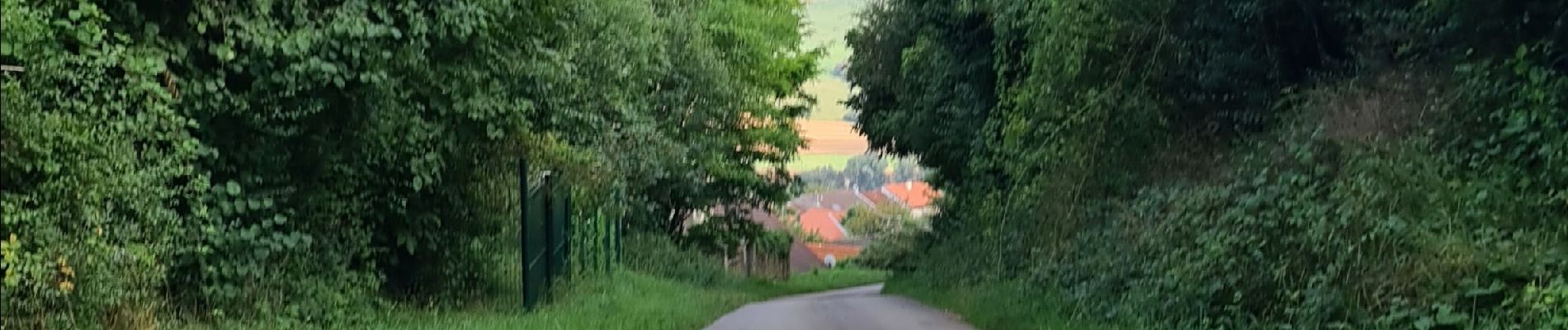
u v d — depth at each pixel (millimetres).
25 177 7516
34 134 7359
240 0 9258
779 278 44594
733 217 35812
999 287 17859
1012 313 14273
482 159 13125
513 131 12445
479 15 10633
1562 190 9383
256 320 10039
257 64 9516
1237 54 14219
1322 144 11859
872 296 23938
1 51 7113
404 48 10359
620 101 16734
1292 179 11352
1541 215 9383
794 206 77875
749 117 33719
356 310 11250
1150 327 11648
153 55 8781
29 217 7395
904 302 20281
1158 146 15328
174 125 8867
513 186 14047
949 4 22938
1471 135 10805
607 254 21844
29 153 7379
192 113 9523
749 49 33719
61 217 7820
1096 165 15836
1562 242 8930
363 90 10195
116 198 8344
